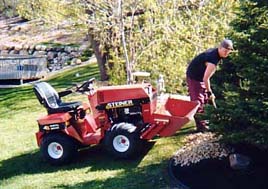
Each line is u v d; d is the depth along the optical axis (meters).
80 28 9.09
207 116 5.03
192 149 5.65
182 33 7.85
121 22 7.94
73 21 9.13
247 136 4.73
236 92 4.86
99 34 9.52
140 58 8.09
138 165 5.57
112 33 8.66
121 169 5.52
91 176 5.43
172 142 6.15
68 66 16.84
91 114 6.12
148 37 8.16
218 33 7.71
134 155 5.77
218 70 5.53
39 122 6.01
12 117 9.44
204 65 5.62
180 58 7.94
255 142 4.70
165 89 7.82
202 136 5.98
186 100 5.93
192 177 5.02
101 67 10.74
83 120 6.00
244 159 5.05
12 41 19.38
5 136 7.81
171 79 7.96
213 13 7.82
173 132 5.64
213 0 7.77
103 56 10.63
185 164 5.33
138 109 5.75
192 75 5.82
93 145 6.48
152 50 8.05
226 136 4.88
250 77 4.72
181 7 8.16
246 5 4.99
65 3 9.16
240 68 5.02
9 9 22.30
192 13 7.99
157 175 5.20
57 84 12.55
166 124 5.62
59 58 17.42
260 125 4.60
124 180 5.19
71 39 18.27
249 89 4.75
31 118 9.15
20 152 6.77
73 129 5.91
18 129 8.27
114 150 5.77
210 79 5.62
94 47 10.75
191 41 7.79
